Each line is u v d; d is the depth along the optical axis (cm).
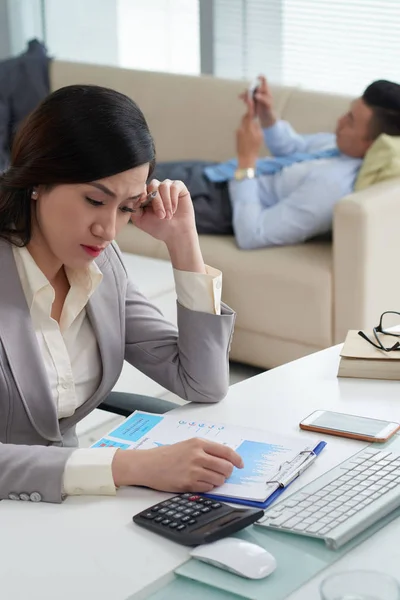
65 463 149
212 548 130
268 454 158
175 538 134
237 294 366
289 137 411
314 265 349
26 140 161
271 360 364
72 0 562
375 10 469
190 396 188
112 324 187
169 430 170
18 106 497
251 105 391
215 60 525
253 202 377
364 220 329
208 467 149
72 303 181
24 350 170
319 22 488
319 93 420
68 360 180
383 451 160
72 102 158
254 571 125
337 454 161
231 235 397
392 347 196
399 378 192
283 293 353
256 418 177
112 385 190
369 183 364
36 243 171
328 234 384
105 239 162
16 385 169
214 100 435
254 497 145
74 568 128
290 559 130
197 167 412
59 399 179
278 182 392
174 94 448
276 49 505
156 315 200
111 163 156
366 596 110
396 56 469
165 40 536
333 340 347
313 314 347
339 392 188
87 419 312
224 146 430
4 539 136
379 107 366
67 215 160
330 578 111
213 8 514
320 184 366
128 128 158
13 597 122
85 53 568
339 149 381
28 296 173
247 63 517
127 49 551
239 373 375
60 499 147
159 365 193
